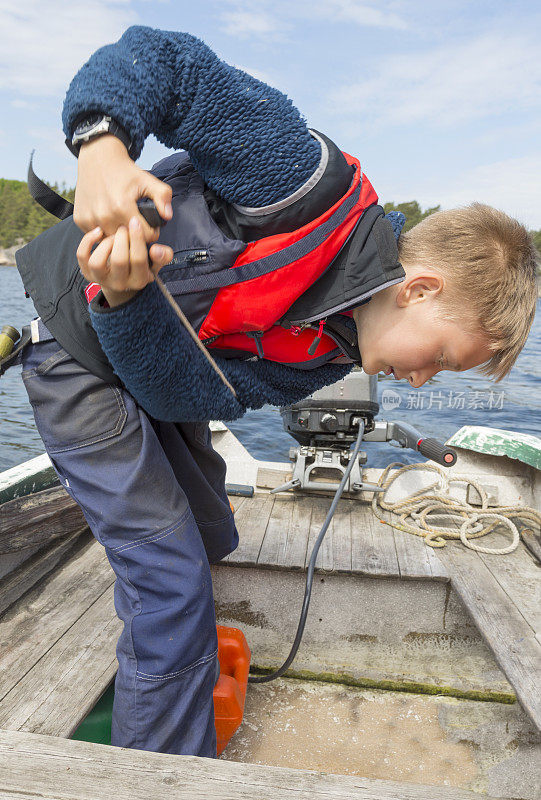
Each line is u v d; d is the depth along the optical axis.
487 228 1.08
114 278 0.87
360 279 1.06
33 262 1.25
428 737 1.72
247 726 1.73
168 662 1.20
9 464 5.50
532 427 6.89
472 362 1.13
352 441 2.53
